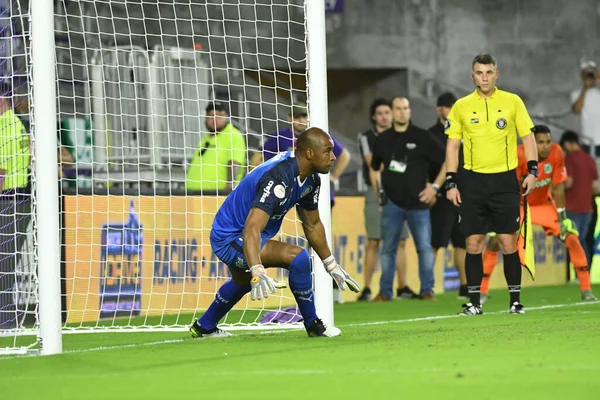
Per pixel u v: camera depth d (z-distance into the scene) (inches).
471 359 753.0
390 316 1408.7
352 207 1934.1
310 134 936.3
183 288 1413.6
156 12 2524.6
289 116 1732.3
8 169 1211.9
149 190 1513.3
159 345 974.4
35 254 933.8
